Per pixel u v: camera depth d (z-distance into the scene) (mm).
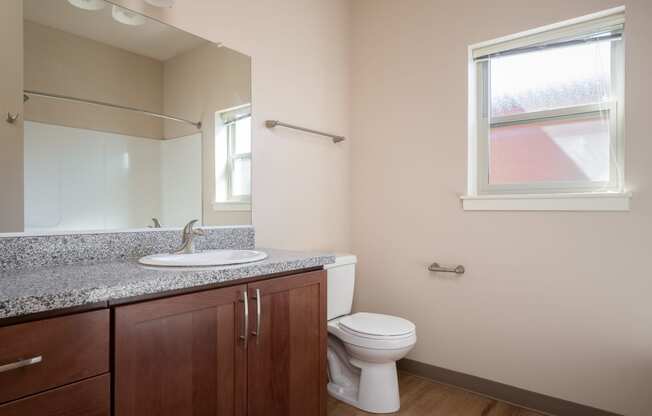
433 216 2305
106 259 1433
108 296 926
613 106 1818
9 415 765
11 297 790
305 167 2320
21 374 785
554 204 1893
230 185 1903
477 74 2227
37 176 1313
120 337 943
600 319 1784
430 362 2311
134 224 1560
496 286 2076
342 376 2172
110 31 1516
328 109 2492
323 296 1585
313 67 2379
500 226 2064
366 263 2598
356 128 2662
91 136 1453
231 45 1918
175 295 1078
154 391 1008
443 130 2268
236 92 1937
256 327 1275
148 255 1524
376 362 1926
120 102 1534
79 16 1437
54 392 829
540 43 2008
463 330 2186
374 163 2566
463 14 2199
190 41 1757
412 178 2393
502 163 2145
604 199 1762
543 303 1934
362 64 2639
